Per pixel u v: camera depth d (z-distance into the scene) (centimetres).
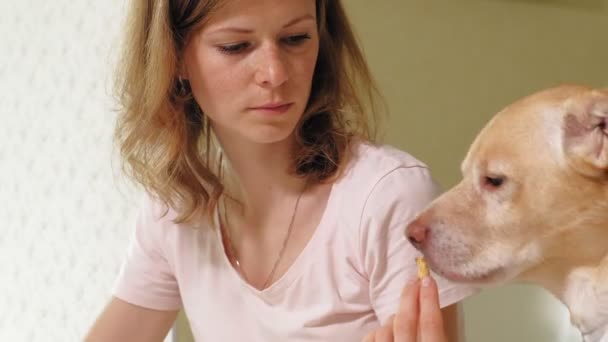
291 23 129
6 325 193
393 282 132
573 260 129
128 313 158
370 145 143
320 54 145
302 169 142
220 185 148
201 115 152
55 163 189
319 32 144
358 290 136
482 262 130
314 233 138
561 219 127
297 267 138
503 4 242
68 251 188
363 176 137
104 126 185
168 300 158
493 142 131
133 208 183
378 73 238
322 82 145
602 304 127
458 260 130
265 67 129
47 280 189
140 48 145
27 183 191
